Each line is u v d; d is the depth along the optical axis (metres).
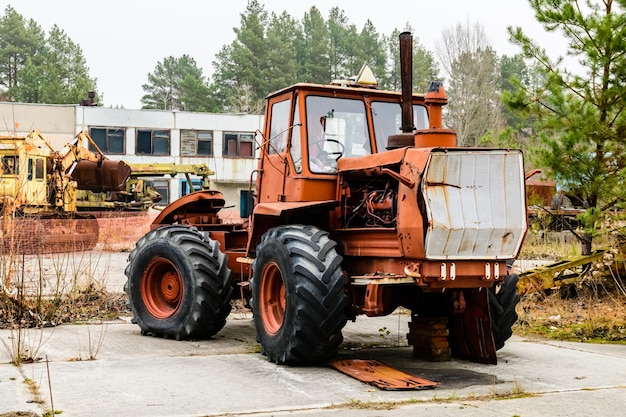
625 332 8.72
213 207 9.95
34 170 20.69
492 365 6.97
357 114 7.60
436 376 6.48
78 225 19.98
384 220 6.64
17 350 6.81
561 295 10.82
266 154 8.01
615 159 10.22
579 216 9.97
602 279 10.49
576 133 9.98
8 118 35.59
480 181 6.21
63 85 62.34
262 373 6.46
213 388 5.88
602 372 6.71
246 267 8.76
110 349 7.57
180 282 8.38
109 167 23.69
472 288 6.64
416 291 7.16
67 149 22.17
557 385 6.17
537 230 11.66
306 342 6.48
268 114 8.07
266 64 51.94
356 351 7.73
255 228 7.57
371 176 6.84
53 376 6.20
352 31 54.53
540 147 10.55
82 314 9.73
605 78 10.19
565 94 10.29
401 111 7.78
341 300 6.46
